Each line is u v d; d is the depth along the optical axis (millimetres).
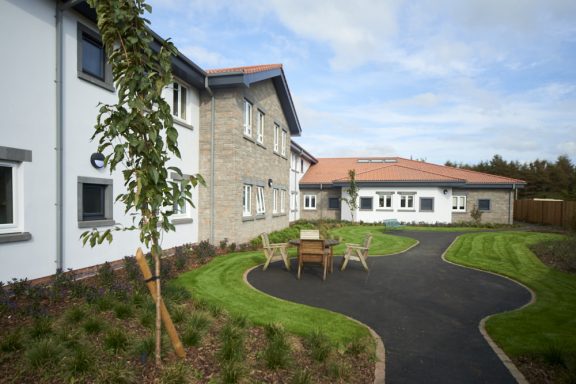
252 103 14273
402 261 11867
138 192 3346
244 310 6137
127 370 3596
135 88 3441
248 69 14141
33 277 6699
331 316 6039
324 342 4676
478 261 11766
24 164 6543
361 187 27312
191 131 12203
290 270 9992
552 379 4086
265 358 4172
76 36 7656
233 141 12438
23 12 6496
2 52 6129
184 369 3740
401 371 4293
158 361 3803
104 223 8422
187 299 6242
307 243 8969
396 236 18625
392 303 7105
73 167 7598
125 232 9250
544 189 45906
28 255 6605
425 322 6039
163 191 3635
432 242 16688
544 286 8477
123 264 8516
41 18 6852
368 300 7270
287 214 20281
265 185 16094
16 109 6371
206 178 12648
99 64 8469
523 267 10727
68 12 7449
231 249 12070
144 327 4781
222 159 12539
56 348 3814
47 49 6977
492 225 24578
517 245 14984
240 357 4137
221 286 7668
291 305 6633
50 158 7035
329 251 9766
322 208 29797
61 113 7219
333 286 8320
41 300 5422
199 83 11969
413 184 26109
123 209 9117
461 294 7863
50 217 7035
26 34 6555
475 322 6062
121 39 3463
